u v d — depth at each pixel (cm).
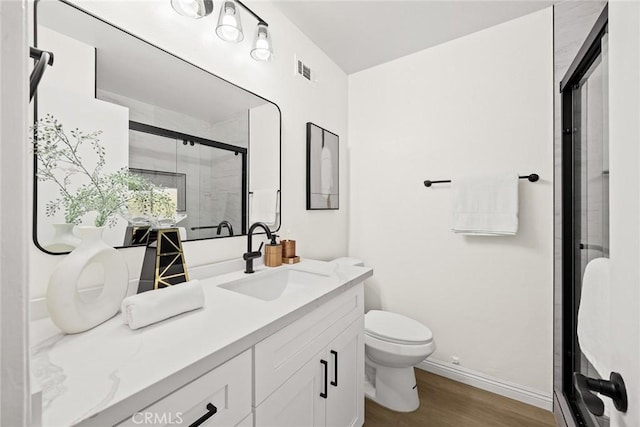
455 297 191
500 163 176
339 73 228
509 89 173
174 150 113
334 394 112
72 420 40
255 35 137
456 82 191
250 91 146
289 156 174
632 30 42
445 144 195
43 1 80
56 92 81
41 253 79
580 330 92
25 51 29
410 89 210
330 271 138
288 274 146
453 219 182
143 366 54
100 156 90
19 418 28
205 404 60
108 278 74
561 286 149
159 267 88
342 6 161
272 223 160
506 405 164
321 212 205
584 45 111
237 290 119
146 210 94
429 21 174
